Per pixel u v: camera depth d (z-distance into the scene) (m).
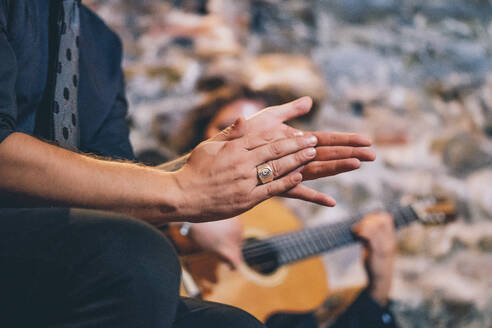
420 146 3.68
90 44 1.30
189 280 1.74
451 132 3.79
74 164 0.86
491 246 3.40
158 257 0.76
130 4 3.24
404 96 3.82
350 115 3.62
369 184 3.39
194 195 0.89
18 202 0.85
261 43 3.52
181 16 3.33
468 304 3.10
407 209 2.45
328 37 3.85
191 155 0.91
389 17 4.18
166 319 0.75
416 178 3.53
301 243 2.07
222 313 0.88
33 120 1.07
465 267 3.29
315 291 2.10
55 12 1.13
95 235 0.74
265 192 0.91
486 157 3.75
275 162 0.91
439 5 4.36
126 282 0.73
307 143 0.92
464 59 4.18
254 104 2.64
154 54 3.14
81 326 0.72
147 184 0.88
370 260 2.26
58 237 0.73
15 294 0.72
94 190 0.86
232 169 0.89
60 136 1.07
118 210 0.87
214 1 3.45
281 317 2.02
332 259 3.00
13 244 0.73
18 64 1.04
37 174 0.85
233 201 0.90
